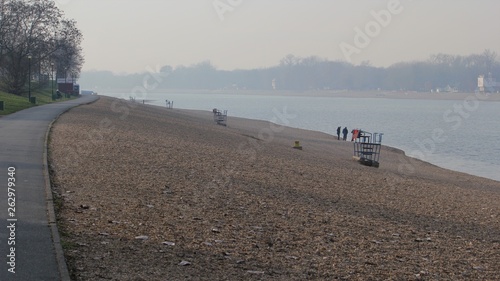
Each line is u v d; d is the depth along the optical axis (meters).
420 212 21.23
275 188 22.67
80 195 16.64
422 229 17.56
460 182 37.06
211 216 15.91
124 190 18.27
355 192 24.70
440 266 13.09
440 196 27.03
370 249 14.05
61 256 10.17
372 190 26.16
